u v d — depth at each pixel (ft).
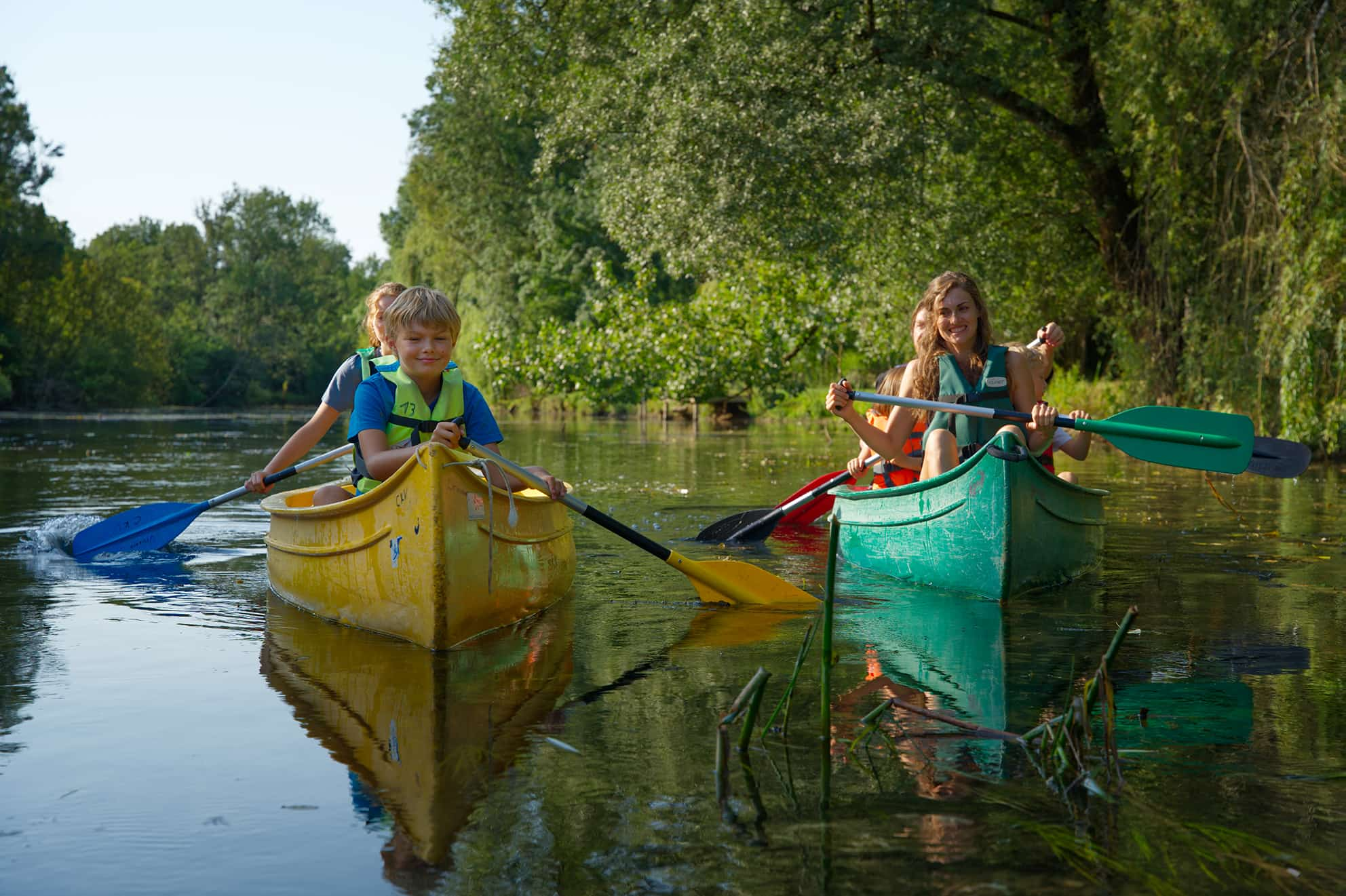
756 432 57.67
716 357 63.57
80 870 5.68
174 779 6.97
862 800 6.49
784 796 6.59
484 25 51.85
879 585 14.25
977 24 39.81
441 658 10.23
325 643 10.84
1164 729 7.82
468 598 10.88
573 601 13.24
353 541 11.54
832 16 38.78
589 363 67.36
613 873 5.58
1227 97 32.99
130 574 15.02
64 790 6.80
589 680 9.37
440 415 12.47
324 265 228.02
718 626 11.66
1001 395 14.57
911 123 40.06
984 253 44.04
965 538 13.32
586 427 66.28
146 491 25.46
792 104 38.93
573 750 7.44
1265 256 31.96
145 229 254.27
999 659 10.00
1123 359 41.11
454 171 105.70
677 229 42.65
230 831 6.16
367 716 8.32
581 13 48.03
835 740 7.62
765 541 18.51
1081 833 6.02
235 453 40.60
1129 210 43.55
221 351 172.45
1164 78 33.37
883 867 5.62
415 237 124.67
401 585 10.88
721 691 8.96
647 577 14.99
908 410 15.48
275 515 13.53
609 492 25.70
